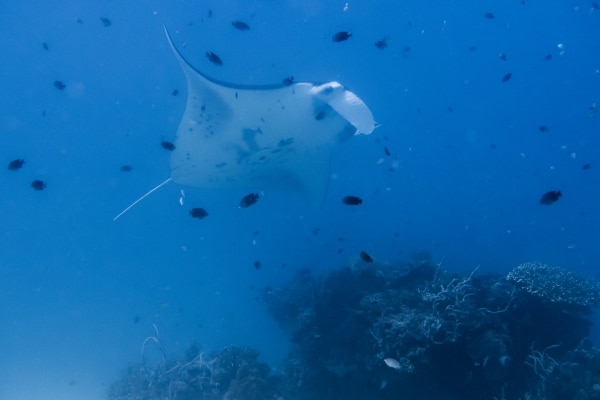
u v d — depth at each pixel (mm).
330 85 6098
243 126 7418
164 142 6625
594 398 5461
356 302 7957
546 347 6922
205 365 8375
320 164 8695
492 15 11859
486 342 6109
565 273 8336
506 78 9125
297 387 7547
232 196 18734
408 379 6180
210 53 6316
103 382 10289
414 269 8375
